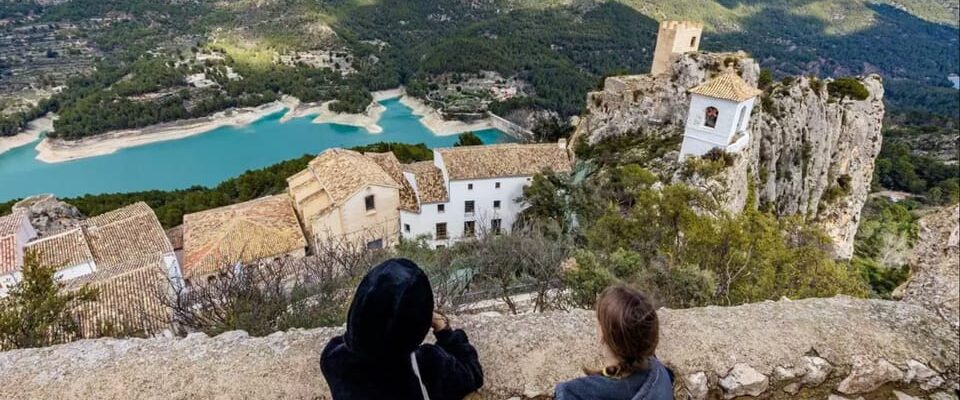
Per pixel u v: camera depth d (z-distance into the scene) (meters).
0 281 19.91
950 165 83.69
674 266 12.83
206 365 4.14
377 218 29.48
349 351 2.23
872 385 4.30
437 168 32.19
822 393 4.30
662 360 4.22
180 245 27.62
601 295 2.45
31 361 4.22
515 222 30.11
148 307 15.09
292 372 4.03
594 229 18.09
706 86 26.67
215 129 97.94
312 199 29.02
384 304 2.03
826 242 15.20
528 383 3.94
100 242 23.41
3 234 21.92
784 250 12.95
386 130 101.00
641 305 2.26
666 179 26.98
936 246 5.18
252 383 3.94
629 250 14.91
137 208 26.94
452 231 31.28
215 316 11.72
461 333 2.96
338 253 18.77
